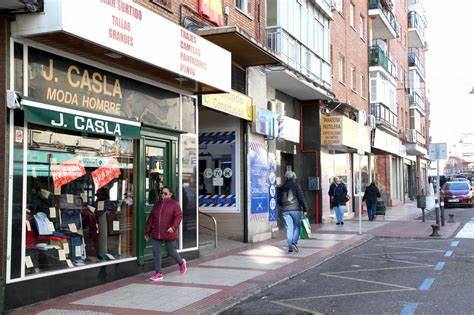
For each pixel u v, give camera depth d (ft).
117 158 30.50
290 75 52.80
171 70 30.07
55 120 24.30
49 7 22.31
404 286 27.17
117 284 27.96
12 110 22.79
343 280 29.37
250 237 45.93
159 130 33.32
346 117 73.41
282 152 61.57
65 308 22.67
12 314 21.66
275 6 51.26
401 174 133.28
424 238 50.19
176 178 34.99
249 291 26.08
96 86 27.86
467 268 32.24
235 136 46.91
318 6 61.77
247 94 46.60
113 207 30.04
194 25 38.50
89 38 23.63
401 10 137.08
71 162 26.96
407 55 145.07
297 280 29.73
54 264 25.39
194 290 26.27
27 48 23.63
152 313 21.80
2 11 22.62
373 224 65.16
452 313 21.27
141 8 27.43
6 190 22.40
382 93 102.01
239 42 39.01
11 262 22.44
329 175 71.51
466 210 96.17
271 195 50.80
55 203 25.86
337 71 76.33
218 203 47.16
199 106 38.78
